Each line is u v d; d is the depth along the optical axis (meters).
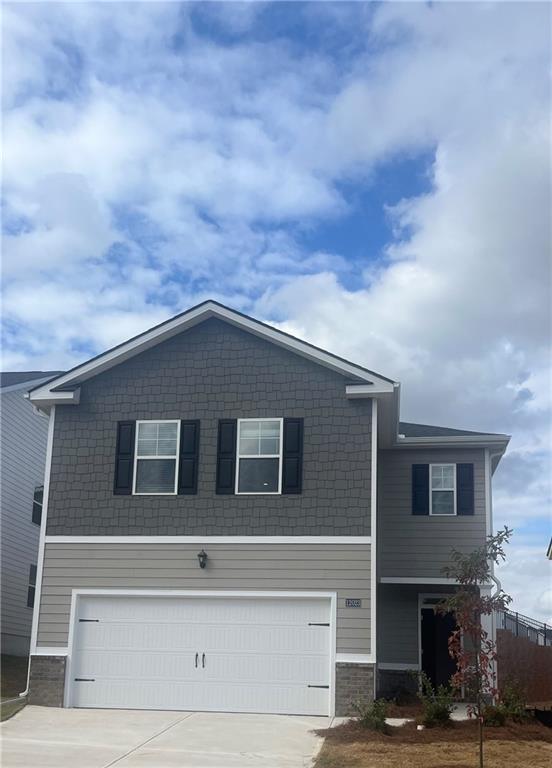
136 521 18.36
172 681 17.55
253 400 18.66
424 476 23.02
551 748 13.69
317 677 17.06
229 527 18.02
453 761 12.51
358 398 18.31
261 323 18.70
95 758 12.66
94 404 19.16
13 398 25.31
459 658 12.62
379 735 14.41
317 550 17.61
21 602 25.80
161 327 18.94
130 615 17.98
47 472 18.89
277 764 12.45
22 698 17.70
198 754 13.09
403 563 22.48
